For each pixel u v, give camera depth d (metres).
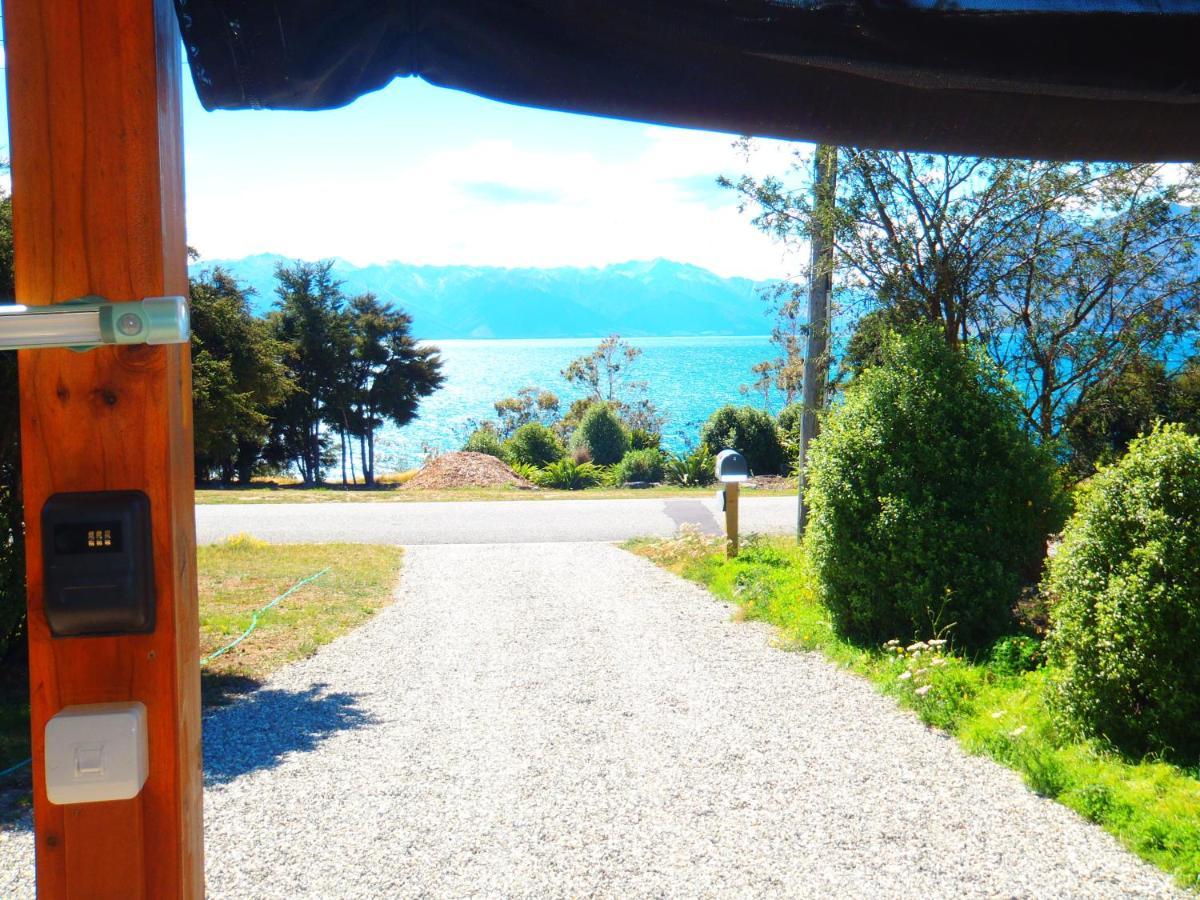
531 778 4.79
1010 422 7.00
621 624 8.67
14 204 1.46
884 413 7.05
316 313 40.75
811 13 1.73
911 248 9.02
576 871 3.71
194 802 1.60
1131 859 3.70
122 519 1.45
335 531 16.14
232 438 26.67
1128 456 4.88
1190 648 4.44
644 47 1.87
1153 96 1.88
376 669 7.34
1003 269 8.96
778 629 8.14
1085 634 4.73
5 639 6.55
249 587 10.70
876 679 6.32
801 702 6.00
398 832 4.14
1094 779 4.31
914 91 2.01
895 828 4.04
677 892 3.52
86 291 1.47
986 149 2.09
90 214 1.46
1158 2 1.73
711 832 4.06
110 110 1.45
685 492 22.42
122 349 1.47
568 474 26.84
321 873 3.73
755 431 29.33
